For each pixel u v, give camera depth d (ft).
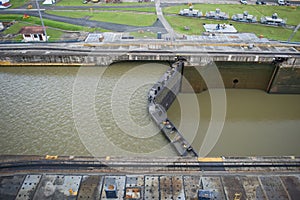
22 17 268.62
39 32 217.56
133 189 93.20
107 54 197.16
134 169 101.81
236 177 99.14
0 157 104.83
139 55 197.47
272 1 341.82
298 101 206.90
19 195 91.45
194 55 197.06
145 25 254.47
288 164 103.86
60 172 99.91
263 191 94.53
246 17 273.54
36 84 174.19
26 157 104.99
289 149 155.33
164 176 99.04
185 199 91.25
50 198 90.74
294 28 263.08
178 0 334.44
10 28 245.24
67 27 245.65
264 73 208.54
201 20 273.33
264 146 156.97
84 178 97.55
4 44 211.20
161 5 313.94
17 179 96.63
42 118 141.79
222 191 94.12
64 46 208.95
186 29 245.86
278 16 293.43
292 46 214.07
